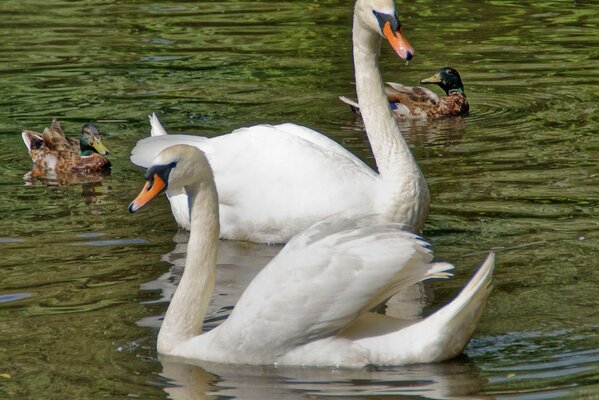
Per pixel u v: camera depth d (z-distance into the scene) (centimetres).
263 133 1531
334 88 2291
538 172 1722
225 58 2528
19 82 2348
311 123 2058
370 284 1068
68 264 1384
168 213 1605
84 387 1033
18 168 1872
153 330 1176
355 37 1480
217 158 1525
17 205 1656
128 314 1219
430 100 2144
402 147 1465
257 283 1105
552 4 3000
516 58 2498
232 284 1324
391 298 1255
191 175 1146
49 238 1488
